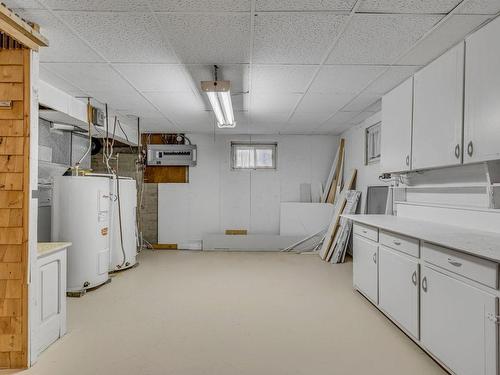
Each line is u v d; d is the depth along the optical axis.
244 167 6.55
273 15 2.10
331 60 2.82
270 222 6.49
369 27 2.25
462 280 1.88
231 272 4.68
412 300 2.43
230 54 2.70
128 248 4.85
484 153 2.06
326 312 3.15
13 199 2.21
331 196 6.32
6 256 2.21
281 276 4.47
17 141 2.22
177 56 2.74
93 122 4.32
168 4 1.98
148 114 4.85
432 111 2.62
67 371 2.14
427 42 2.48
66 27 2.26
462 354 1.87
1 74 2.21
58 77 3.24
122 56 2.74
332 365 2.21
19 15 2.10
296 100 4.05
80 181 3.73
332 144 6.48
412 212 3.48
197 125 5.67
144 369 2.16
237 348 2.44
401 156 3.13
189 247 6.39
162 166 6.47
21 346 2.20
